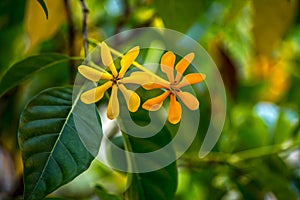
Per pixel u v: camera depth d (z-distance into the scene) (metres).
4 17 1.12
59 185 0.69
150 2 1.17
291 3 1.07
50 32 1.05
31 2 1.02
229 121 1.27
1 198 1.15
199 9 0.97
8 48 1.18
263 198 1.27
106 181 1.22
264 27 1.10
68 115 0.73
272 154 1.29
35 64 0.81
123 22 1.19
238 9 1.10
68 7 1.03
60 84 1.21
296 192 1.34
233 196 1.30
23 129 0.71
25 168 0.69
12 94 1.21
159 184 0.88
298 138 1.32
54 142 0.71
